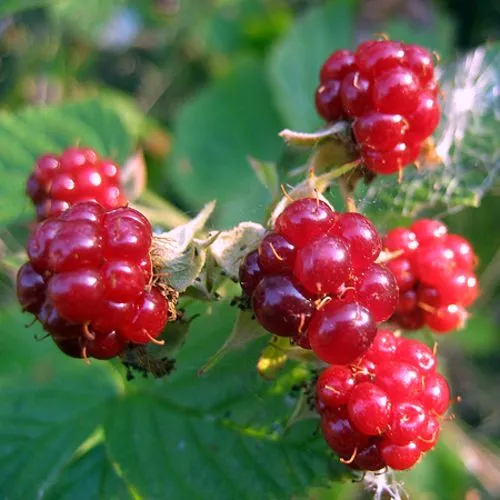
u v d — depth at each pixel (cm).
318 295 11
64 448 15
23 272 11
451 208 15
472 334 22
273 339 12
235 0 29
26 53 25
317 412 12
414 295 13
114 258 11
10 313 17
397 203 15
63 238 11
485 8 27
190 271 12
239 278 12
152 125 25
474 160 15
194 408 14
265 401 14
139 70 28
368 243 11
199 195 24
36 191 13
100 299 11
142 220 11
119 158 19
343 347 11
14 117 19
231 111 25
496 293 22
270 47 28
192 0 28
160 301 11
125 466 14
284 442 14
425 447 12
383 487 13
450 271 13
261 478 14
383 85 13
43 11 24
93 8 24
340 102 13
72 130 19
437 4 26
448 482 18
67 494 15
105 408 16
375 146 13
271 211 13
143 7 28
